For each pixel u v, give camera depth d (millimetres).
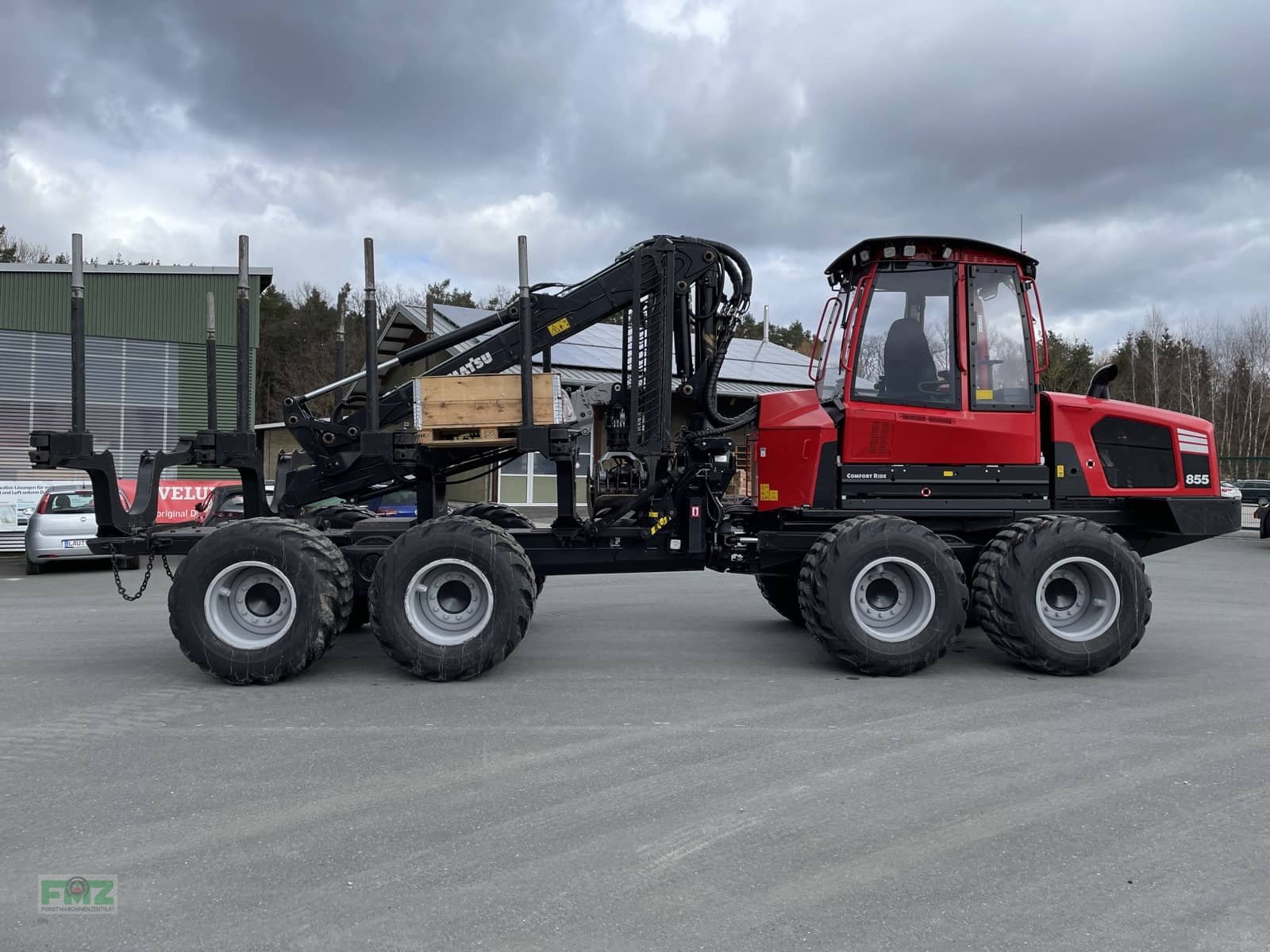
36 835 3391
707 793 3801
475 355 6859
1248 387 48844
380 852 3229
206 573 5727
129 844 3303
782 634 7602
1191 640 7371
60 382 17797
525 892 2922
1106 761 4219
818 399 6641
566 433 6098
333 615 5785
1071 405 6488
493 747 4438
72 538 13625
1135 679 5902
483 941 2627
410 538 5797
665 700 5352
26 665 6449
